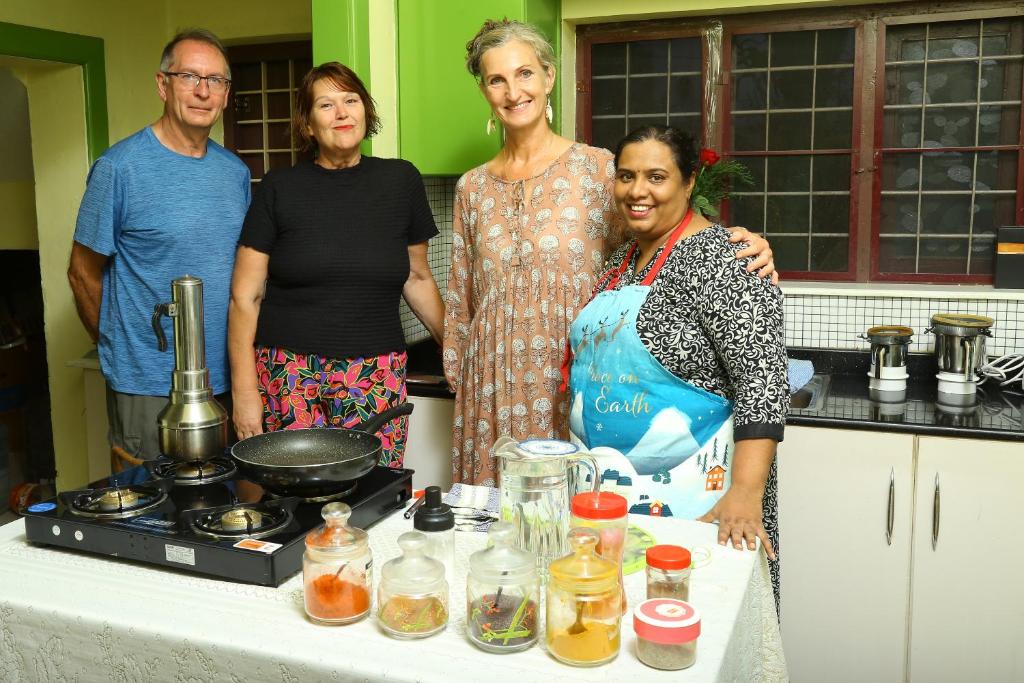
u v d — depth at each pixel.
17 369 4.06
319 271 2.28
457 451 2.53
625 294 1.86
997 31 2.76
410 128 2.85
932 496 2.31
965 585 2.31
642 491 1.84
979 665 2.33
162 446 1.62
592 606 1.09
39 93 3.52
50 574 1.36
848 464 2.37
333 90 2.25
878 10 2.82
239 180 2.52
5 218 3.99
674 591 1.21
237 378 2.38
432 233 2.51
